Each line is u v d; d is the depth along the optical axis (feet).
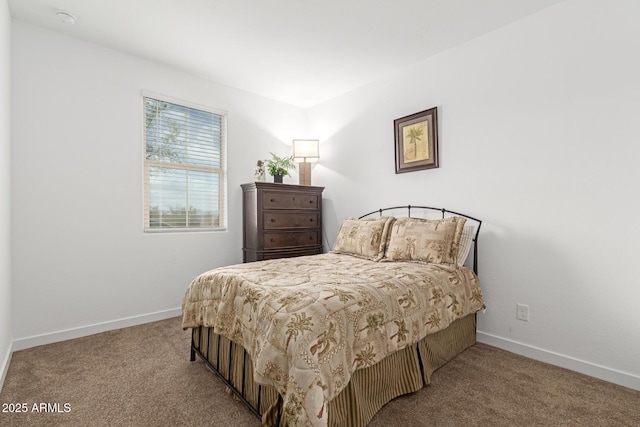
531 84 7.54
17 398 5.68
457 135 8.97
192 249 10.87
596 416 5.21
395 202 10.66
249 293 5.35
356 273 6.55
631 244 6.19
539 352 7.32
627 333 6.21
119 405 5.49
